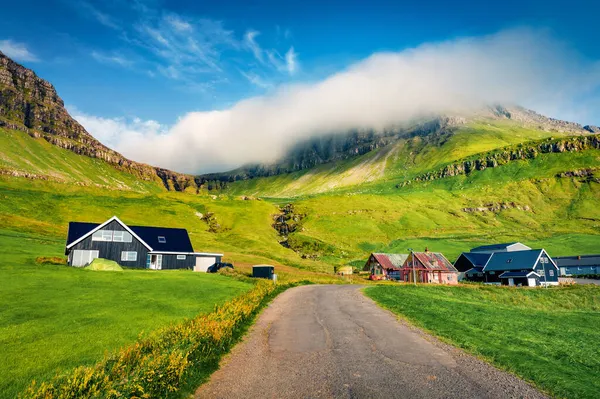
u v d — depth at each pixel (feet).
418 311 89.51
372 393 36.99
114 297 88.69
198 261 229.25
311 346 56.24
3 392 36.17
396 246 540.11
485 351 52.16
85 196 565.12
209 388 38.40
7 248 174.70
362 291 143.43
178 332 54.44
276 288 143.54
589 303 173.27
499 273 323.37
